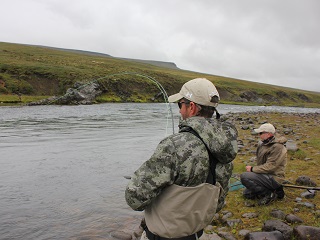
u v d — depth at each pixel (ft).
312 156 36.83
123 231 19.38
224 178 8.94
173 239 8.42
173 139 8.35
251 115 108.99
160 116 109.70
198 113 9.03
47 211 22.57
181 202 8.21
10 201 24.48
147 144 52.26
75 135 61.26
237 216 20.21
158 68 537.65
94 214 22.09
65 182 29.73
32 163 37.17
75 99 175.42
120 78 242.78
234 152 8.53
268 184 21.91
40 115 102.47
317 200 22.52
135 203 8.29
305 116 110.01
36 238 18.48
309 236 16.15
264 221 19.04
